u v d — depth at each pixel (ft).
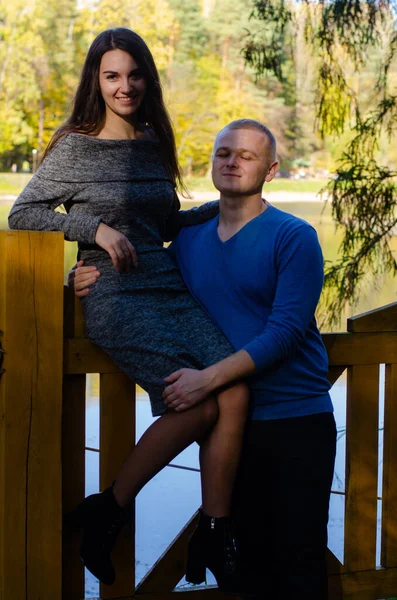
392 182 18.79
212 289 7.23
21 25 99.19
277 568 7.09
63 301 7.14
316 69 21.90
